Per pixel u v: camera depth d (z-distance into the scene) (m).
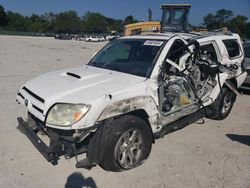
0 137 4.95
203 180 3.85
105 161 3.75
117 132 3.71
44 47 30.77
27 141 4.83
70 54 22.28
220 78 5.71
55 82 4.23
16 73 11.43
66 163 4.19
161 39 4.85
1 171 3.91
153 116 4.18
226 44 6.17
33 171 3.96
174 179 3.86
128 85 4.04
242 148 4.84
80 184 3.71
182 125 4.85
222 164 4.28
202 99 5.48
